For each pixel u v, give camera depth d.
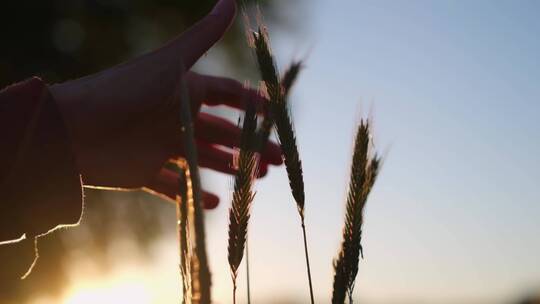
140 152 1.22
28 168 1.00
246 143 0.81
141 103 1.04
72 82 1.06
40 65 7.30
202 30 1.04
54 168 1.01
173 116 1.20
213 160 1.39
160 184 1.32
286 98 0.89
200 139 1.38
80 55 7.47
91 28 7.40
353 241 0.82
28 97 1.01
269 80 0.88
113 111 1.03
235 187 0.80
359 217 0.82
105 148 1.18
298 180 0.85
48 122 1.01
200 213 0.52
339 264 0.81
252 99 0.83
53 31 7.25
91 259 7.67
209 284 0.51
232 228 0.80
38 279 6.95
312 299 0.85
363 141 0.84
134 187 1.24
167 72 1.03
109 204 7.84
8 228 1.00
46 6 7.09
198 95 1.28
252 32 0.90
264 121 0.88
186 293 0.67
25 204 1.00
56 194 1.01
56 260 7.25
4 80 7.14
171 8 7.45
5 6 6.98
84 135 1.04
